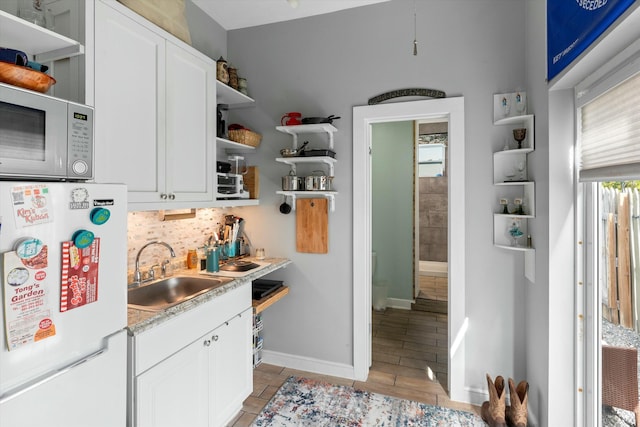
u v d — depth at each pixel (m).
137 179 1.58
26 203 0.97
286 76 2.68
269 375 2.63
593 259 1.62
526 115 2.00
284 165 2.71
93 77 1.37
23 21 1.13
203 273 2.23
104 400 1.23
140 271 1.99
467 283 2.29
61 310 1.06
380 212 4.37
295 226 2.70
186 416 1.63
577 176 1.66
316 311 2.67
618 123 1.31
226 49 2.83
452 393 2.32
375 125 4.38
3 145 0.98
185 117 1.90
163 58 1.74
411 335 3.40
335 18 2.55
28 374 0.99
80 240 1.10
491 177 2.21
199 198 2.02
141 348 1.39
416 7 2.35
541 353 1.88
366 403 2.27
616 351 1.49
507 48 2.17
